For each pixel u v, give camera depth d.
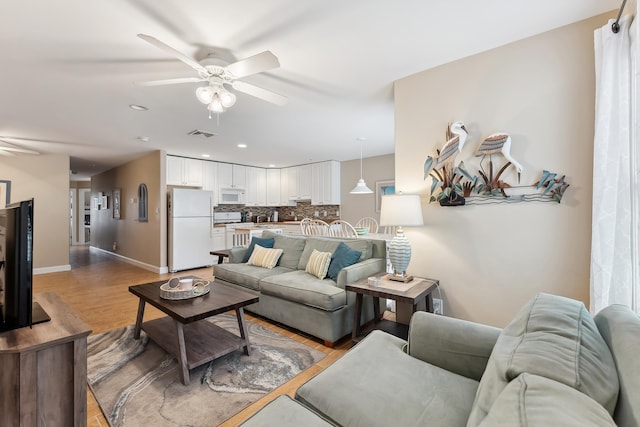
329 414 1.06
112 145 4.85
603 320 1.01
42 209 5.32
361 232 3.99
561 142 1.92
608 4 1.68
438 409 1.05
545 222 1.97
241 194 6.83
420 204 2.30
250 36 1.91
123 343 2.47
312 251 3.28
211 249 5.84
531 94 2.01
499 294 2.14
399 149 2.58
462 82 2.26
